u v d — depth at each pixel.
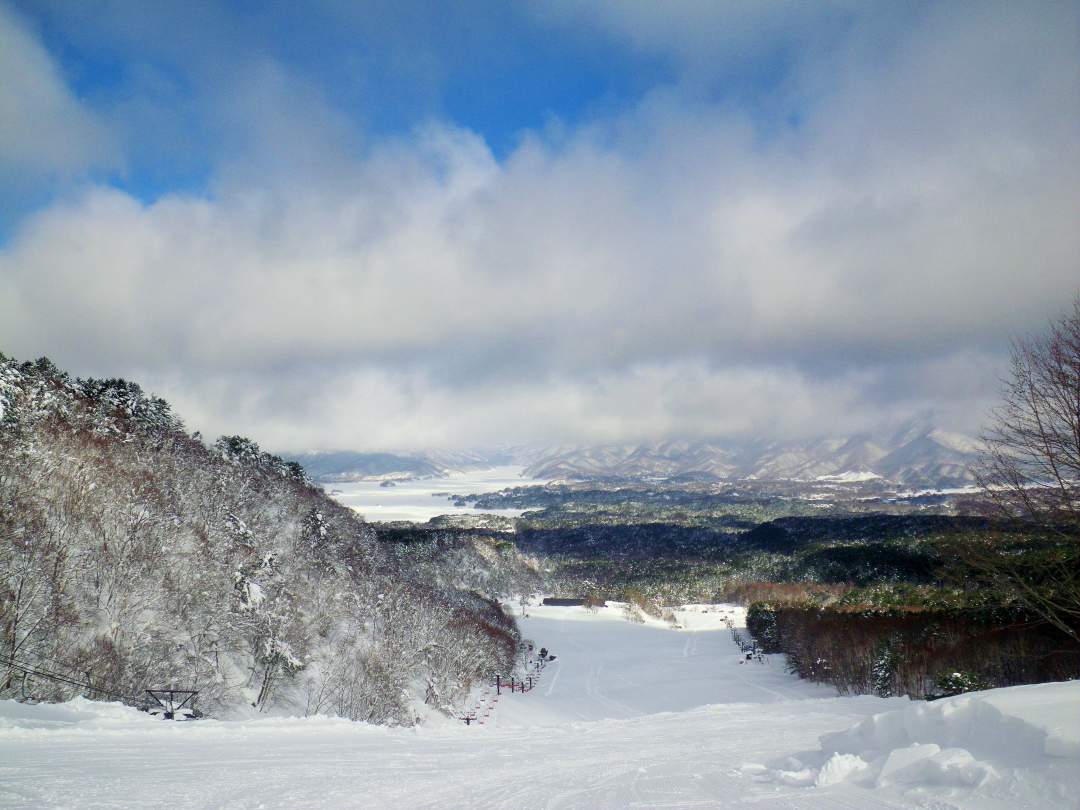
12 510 35.94
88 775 10.04
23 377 58.59
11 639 28.61
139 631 37.69
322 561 71.88
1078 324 19.19
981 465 21.38
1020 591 21.70
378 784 9.98
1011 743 7.07
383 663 52.78
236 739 14.98
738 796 8.18
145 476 59.72
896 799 6.93
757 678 80.69
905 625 56.88
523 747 15.30
